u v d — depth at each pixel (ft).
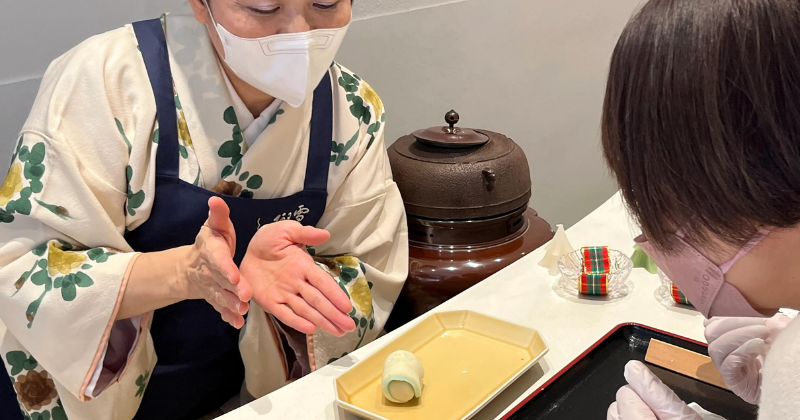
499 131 6.81
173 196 3.23
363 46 5.74
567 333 3.07
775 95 1.27
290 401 2.68
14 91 4.59
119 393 3.17
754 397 2.32
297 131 3.49
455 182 4.38
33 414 3.22
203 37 3.21
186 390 3.60
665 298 3.38
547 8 6.54
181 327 3.47
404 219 4.27
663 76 1.39
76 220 3.00
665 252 1.70
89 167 3.05
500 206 4.47
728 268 1.65
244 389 3.82
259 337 3.40
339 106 3.76
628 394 2.19
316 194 3.68
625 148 1.52
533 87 6.81
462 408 2.57
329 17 3.01
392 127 6.20
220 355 3.65
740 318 2.37
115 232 3.11
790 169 1.30
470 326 3.18
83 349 2.98
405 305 4.61
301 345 3.43
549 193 7.39
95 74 3.03
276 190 3.51
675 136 1.39
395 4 5.77
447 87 6.33
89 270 2.95
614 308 3.30
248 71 3.03
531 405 2.45
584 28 6.81
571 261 3.68
